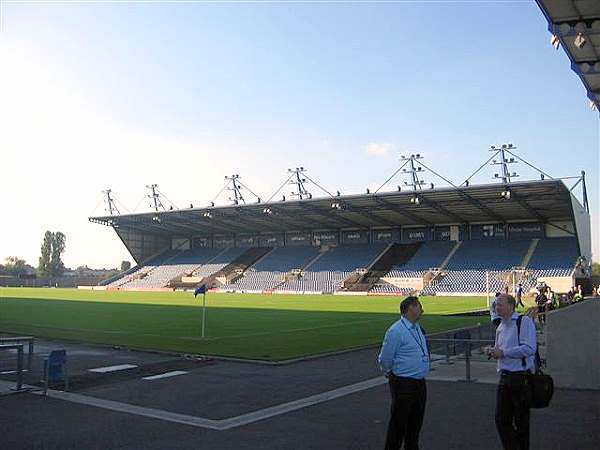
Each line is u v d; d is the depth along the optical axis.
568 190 54.66
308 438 8.02
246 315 33.88
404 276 70.31
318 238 86.94
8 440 8.01
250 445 7.69
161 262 95.12
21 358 11.70
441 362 15.14
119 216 81.38
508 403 6.44
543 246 68.00
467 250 72.38
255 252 90.12
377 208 67.19
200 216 78.38
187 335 22.53
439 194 57.66
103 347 18.73
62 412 9.73
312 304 46.53
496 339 6.72
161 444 7.78
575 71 16.95
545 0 13.49
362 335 22.78
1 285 105.19
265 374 13.64
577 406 9.73
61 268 132.75
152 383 12.48
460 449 7.43
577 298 36.50
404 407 6.38
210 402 10.51
